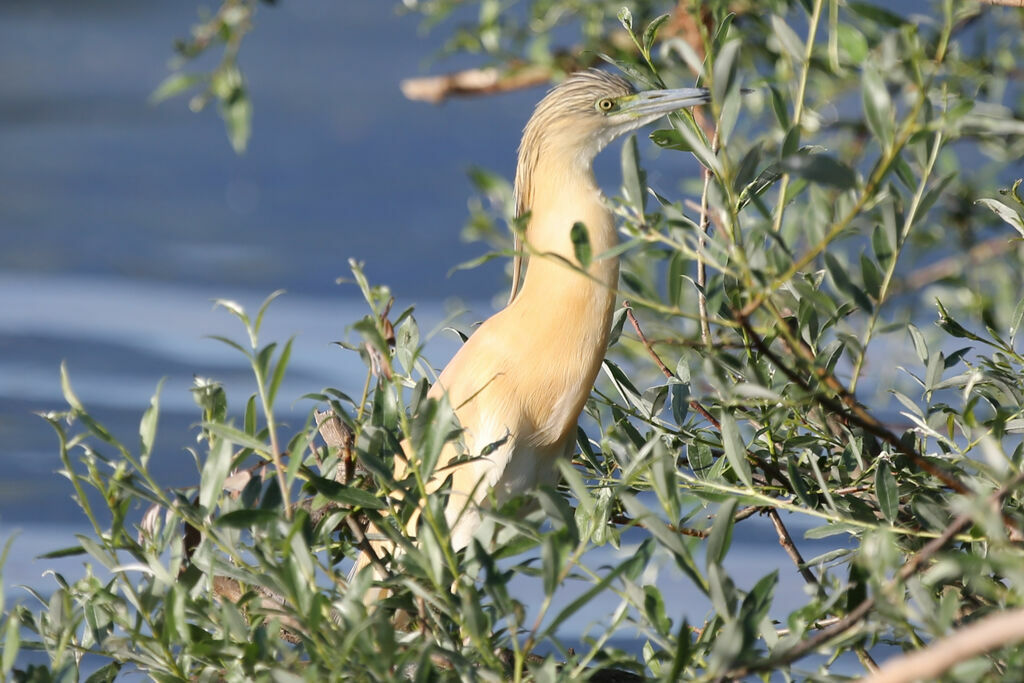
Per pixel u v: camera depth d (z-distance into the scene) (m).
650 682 4.89
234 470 5.86
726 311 6.34
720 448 6.73
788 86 9.47
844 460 6.16
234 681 4.93
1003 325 10.25
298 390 20.77
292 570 4.50
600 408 8.24
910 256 11.10
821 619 5.60
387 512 5.50
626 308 7.28
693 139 5.09
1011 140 9.94
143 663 5.27
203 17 10.70
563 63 11.39
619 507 6.78
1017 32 10.89
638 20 10.78
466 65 57.19
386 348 5.02
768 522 16.25
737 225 5.45
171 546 5.30
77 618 5.23
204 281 29.62
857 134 11.02
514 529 5.01
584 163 8.23
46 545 14.62
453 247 32.78
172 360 23.08
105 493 5.06
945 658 3.49
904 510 6.13
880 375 11.51
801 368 5.70
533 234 8.27
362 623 4.33
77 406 5.03
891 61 4.62
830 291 7.43
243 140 10.39
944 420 6.11
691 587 13.51
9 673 4.84
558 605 11.83
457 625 5.16
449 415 4.80
